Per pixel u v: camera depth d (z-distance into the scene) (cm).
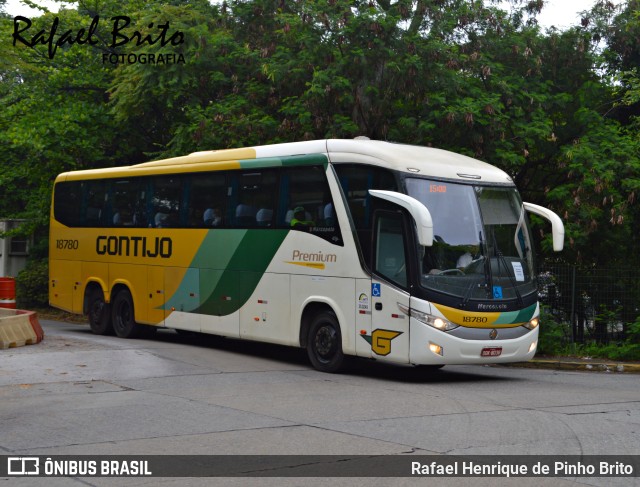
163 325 1905
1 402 1130
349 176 1493
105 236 2100
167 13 2450
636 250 2323
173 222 1889
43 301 3388
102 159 3014
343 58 2052
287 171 1616
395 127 2134
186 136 2342
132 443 877
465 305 1390
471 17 2189
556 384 1460
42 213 3369
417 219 1331
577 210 2077
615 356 1875
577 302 1986
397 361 1395
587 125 2258
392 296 1405
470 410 1102
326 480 732
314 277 1539
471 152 2061
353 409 1095
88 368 1431
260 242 1659
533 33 2253
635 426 999
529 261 1498
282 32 2195
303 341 1571
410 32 2086
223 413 1052
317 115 2097
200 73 2466
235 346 1936
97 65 3064
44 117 2906
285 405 1120
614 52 2372
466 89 2122
